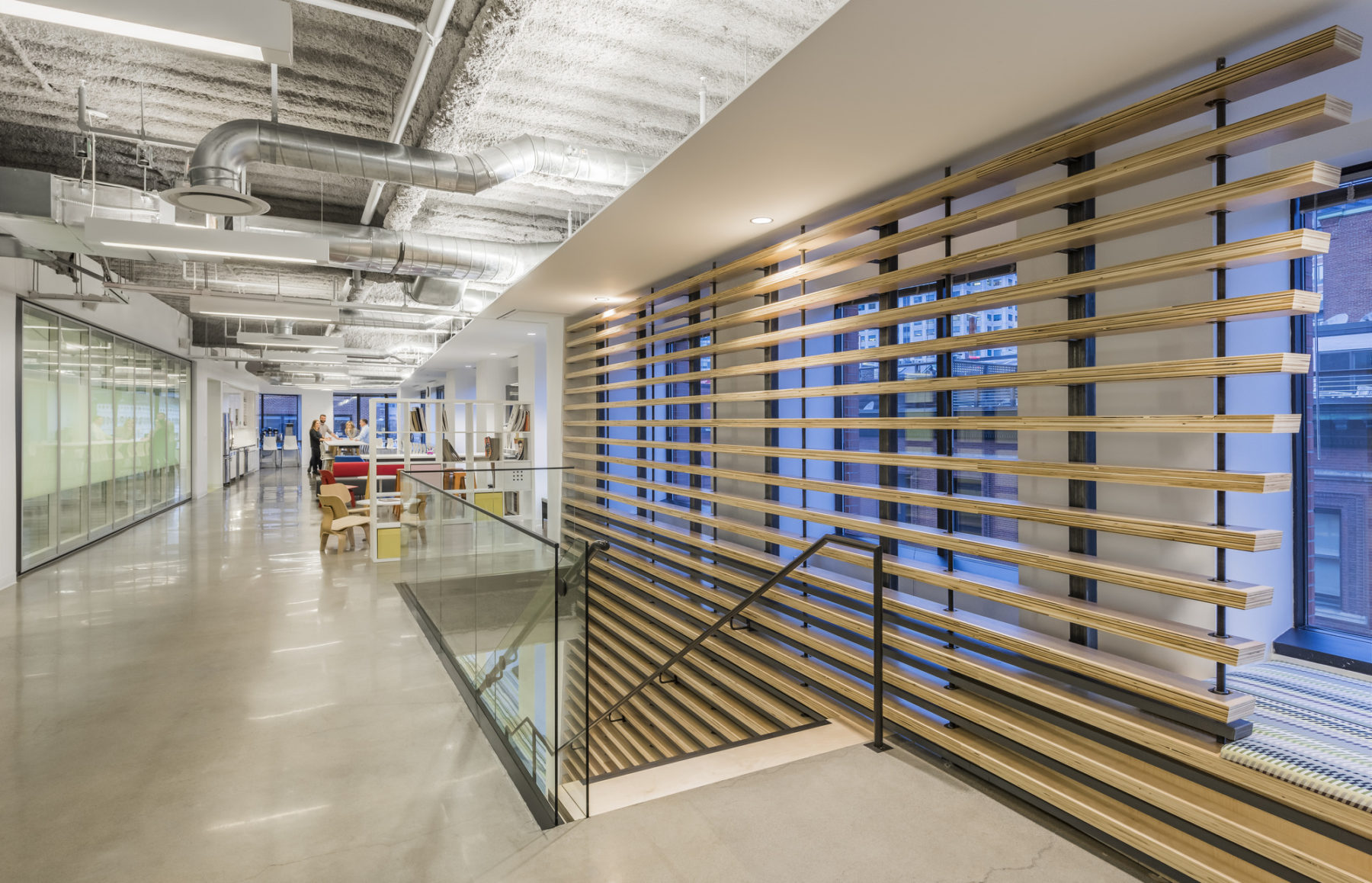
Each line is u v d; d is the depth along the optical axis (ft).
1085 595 10.52
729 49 14.25
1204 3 7.48
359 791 10.85
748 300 19.40
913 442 18.19
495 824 10.02
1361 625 10.39
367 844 9.45
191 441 50.55
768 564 16.58
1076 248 10.66
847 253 14.02
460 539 16.16
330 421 94.12
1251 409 10.19
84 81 16.06
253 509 44.32
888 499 13.21
